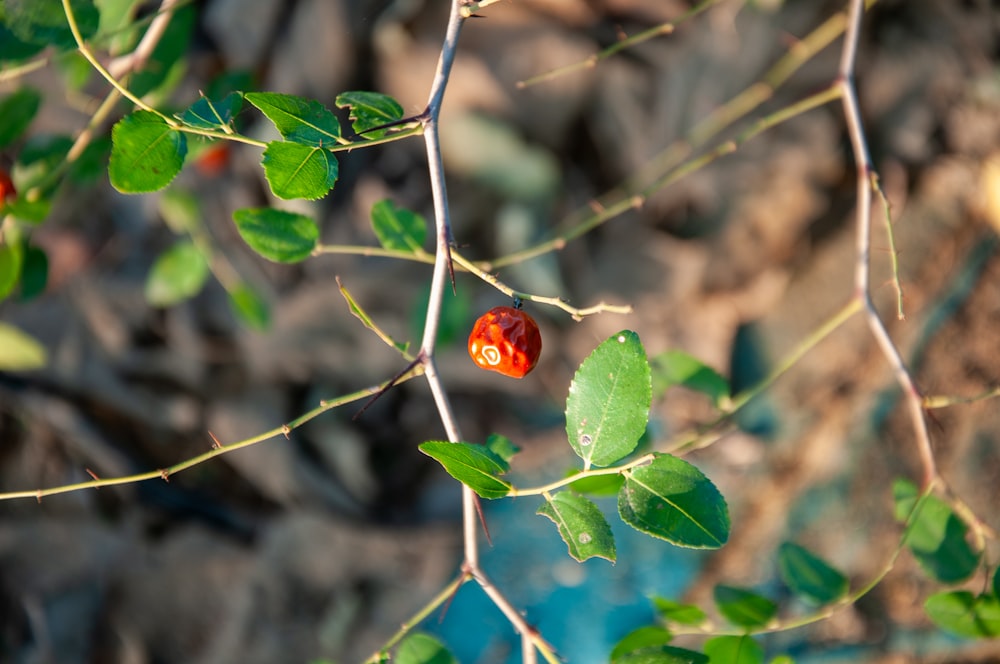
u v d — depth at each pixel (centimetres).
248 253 90
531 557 87
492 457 53
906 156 88
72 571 89
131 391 91
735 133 87
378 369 89
